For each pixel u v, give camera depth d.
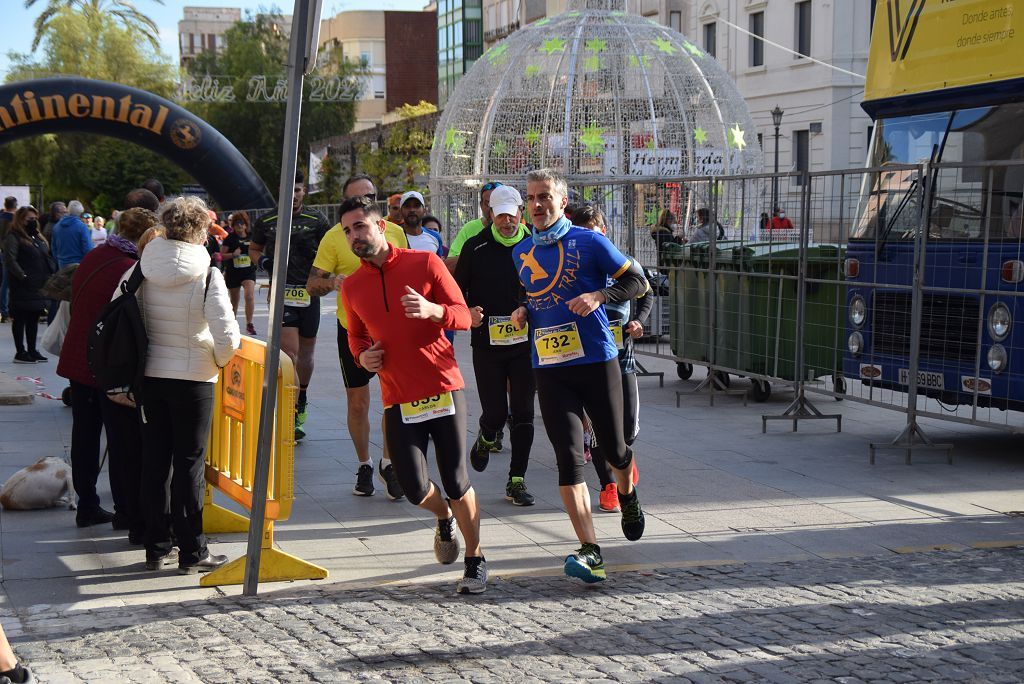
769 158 38.56
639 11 44.94
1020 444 9.47
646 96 21.27
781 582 5.67
